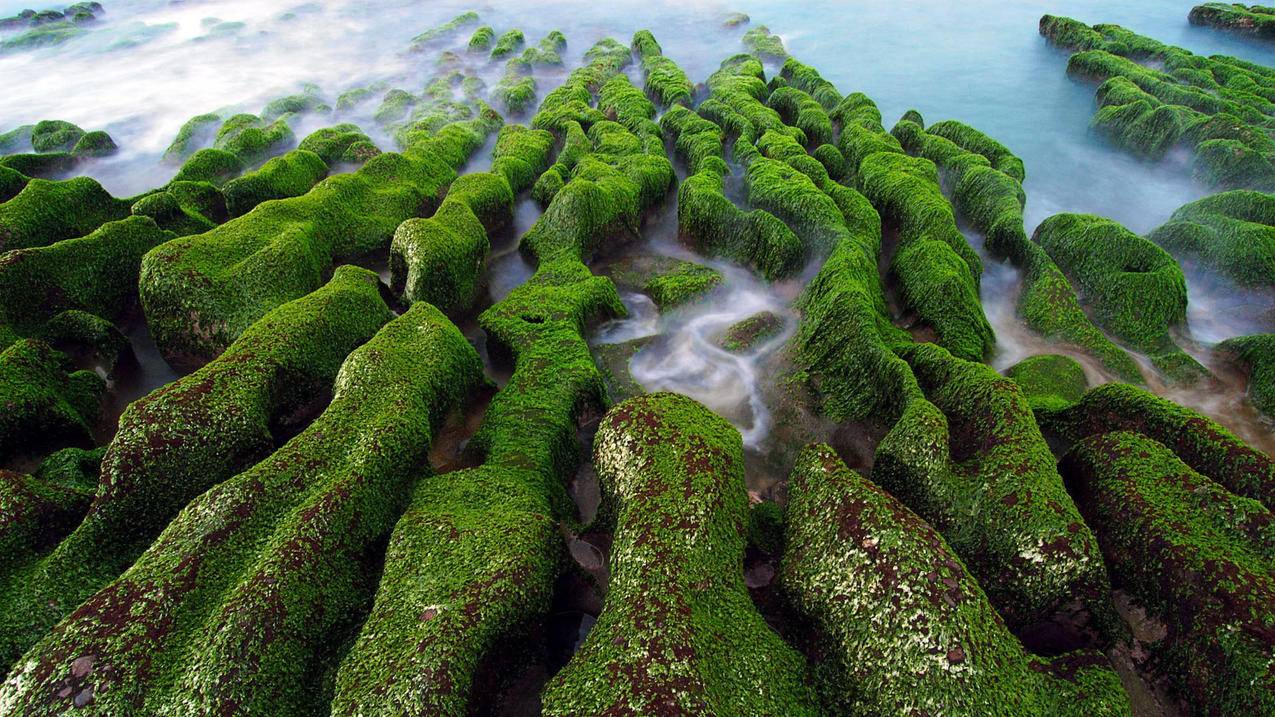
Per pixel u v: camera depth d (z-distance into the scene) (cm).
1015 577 928
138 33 4494
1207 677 831
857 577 846
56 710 759
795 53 3919
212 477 1112
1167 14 4206
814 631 883
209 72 3834
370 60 4031
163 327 1527
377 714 732
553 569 937
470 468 1124
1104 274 1712
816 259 1833
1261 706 770
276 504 987
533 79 3528
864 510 896
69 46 4222
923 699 757
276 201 1873
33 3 5066
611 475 1052
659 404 1097
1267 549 875
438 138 2595
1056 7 4509
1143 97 2753
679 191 2131
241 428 1139
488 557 888
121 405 1472
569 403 1307
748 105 2877
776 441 1362
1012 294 1831
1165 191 2406
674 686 724
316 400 1330
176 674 795
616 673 750
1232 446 1030
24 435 1221
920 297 1616
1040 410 1283
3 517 988
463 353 1369
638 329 1708
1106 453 1048
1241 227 1791
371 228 1981
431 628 795
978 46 3925
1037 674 798
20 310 1504
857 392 1361
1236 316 1711
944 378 1252
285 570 872
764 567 1009
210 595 877
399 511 1052
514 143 2573
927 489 1041
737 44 4144
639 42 3994
